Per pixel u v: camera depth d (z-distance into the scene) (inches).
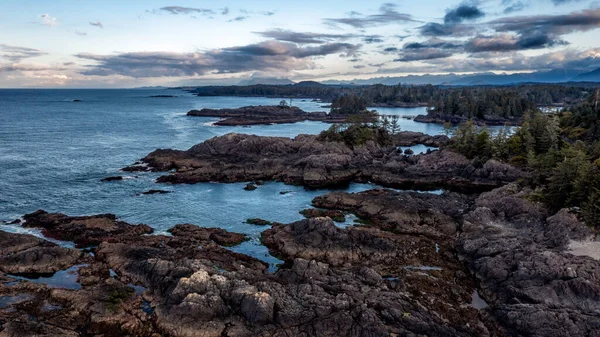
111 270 2100.1
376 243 2450.8
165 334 1626.5
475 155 4680.1
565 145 4170.8
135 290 1920.5
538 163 3353.8
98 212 3085.6
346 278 1985.7
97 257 2229.3
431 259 2400.3
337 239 2438.5
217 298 1708.9
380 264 2289.6
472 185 4094.5
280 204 3405.5
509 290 1966.0
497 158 4394.7
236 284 1815.9
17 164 4503.0
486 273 2145.7
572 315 1723.7
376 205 3157.0
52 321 1657.2
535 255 2149.4
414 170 4370.1
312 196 3666.3
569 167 2783.0
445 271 2265.0
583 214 2509.8
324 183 4116.6
